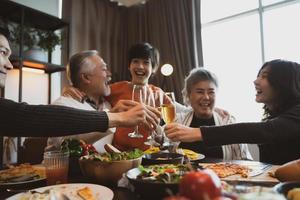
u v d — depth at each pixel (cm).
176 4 381
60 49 339
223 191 47
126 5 444
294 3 302
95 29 404
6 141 271
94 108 177
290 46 303
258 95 158
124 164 85
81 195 70
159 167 84
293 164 74
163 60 388
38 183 92
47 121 79
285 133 107
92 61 175
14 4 275
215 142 106
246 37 340
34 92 327
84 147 105
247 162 116
